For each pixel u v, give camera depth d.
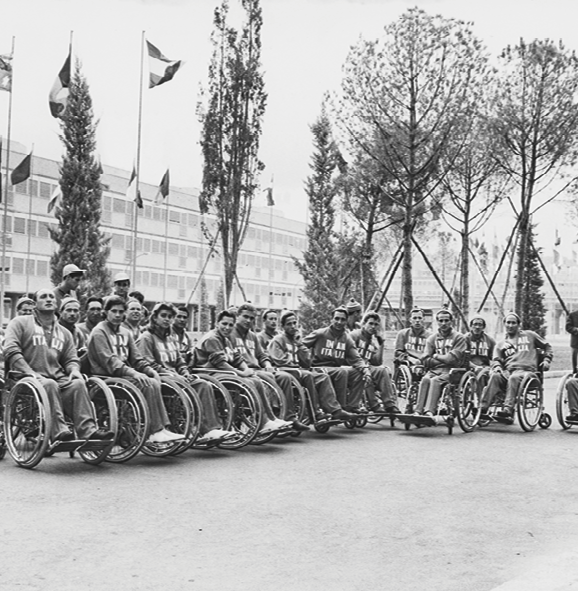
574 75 19.00
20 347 8.55
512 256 21.84
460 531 6.00
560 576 4.81
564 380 12.23
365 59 18.33
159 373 9.61
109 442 8.23
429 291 72.69
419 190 18.94
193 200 59.09
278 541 5.64
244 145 20.97
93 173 34.62
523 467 8.77
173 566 5.02
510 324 12.34
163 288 52.50
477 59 18.11
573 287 83.00
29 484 7.38
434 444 10.41
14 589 4.54
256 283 65.94
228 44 20.91
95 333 9.04
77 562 5.05
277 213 73.88
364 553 5.39
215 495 7.09
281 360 11.27
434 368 11.76
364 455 9.43
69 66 24.34
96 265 34.28
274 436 10.30
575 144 19.33
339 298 28.00
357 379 11.56
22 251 46.22
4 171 44.72
